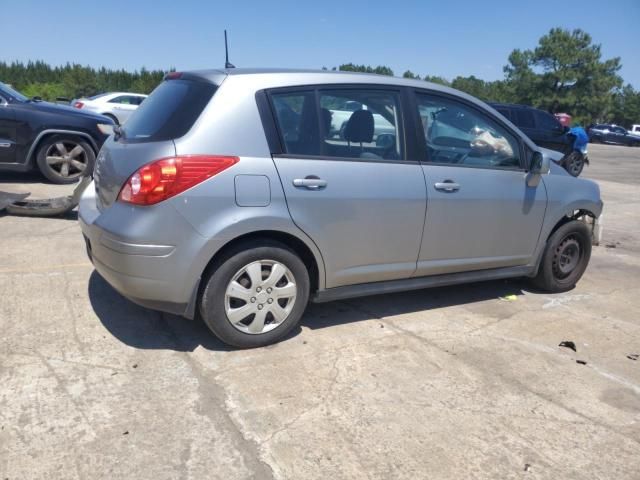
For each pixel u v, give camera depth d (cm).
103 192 368
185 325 400
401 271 416
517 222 470
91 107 1905
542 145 1720
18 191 805
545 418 314
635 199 1269
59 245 565
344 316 438
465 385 344
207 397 312
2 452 256
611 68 6344
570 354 399
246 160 341
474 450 281
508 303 496
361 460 268
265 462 262
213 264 345
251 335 365
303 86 370
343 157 380
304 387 328
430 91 425
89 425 280
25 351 349
